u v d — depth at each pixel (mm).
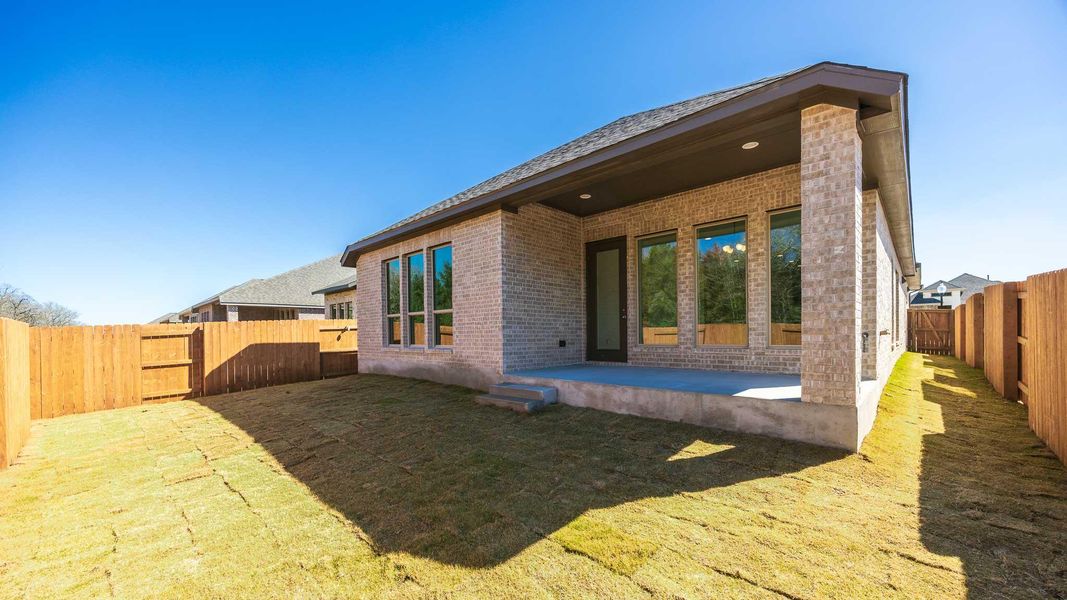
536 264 8367
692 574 2484
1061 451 4012
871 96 4012
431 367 9141
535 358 8234
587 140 8492
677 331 8008
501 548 2879
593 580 2484
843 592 2275
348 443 5352
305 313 22047
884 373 7246
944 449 4328
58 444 5891
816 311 4340
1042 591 2236
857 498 3324
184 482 4371
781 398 4617
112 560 2955
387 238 10086
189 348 9266
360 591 2510
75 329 8008
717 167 6703
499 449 4816
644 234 8453
